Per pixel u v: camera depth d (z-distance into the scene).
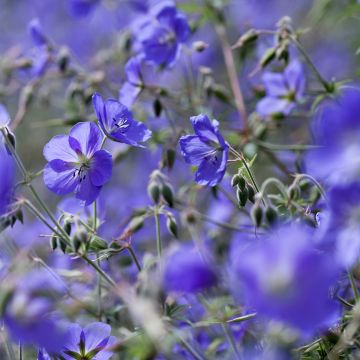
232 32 11.67
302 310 4.73
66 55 9.52
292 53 9.53
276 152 9.03
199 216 7.89
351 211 5.21
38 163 11.93
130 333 6.40
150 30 8.47
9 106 11.76
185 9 9.66
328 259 4.78
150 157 10.40
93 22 13.74
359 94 5.40
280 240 4.75
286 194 6.46
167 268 5.58
